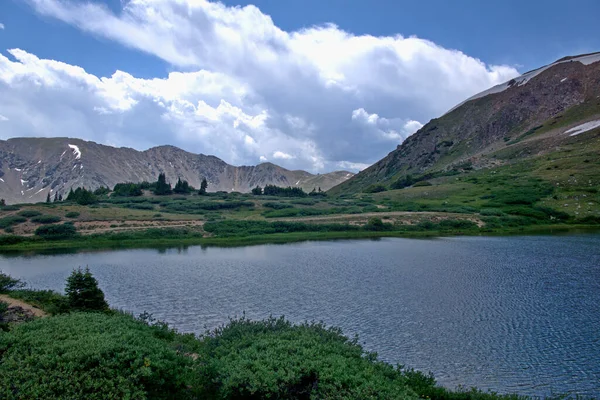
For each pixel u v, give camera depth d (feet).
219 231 352.90
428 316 111.75
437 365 80.69
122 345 44.45
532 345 90.53
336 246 278.67
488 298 130.62
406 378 56.44
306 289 146.00
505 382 73.51
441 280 159.74
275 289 146.30
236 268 194.08
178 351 55.72
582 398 65.05
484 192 501.97
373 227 368.27
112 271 187.73
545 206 414.21
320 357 47.67
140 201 517.96
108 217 379.55
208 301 129.49
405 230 363.97
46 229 313.32
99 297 90.94
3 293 103.55
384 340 93.91
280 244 296.51
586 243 266.16
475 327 102.58
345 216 423.64
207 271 186.09
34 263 214.69
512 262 200.85
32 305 90.48
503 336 96.12
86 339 45.16
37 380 37.70
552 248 247.09
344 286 150.51
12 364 39.55
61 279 171.12
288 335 57.26
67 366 39.47
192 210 458.50
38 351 42.65
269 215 438.81
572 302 124.98
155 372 42.34
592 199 413.18
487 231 347.77
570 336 95.76
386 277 167.22
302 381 44.57
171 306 123.54
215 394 45.24
